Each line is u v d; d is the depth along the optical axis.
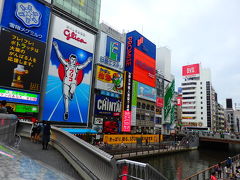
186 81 121.12
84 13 43.50
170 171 33.03
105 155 4.89
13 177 3.56
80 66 41.28
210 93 113.38
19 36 31.69
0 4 30.16
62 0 39.12
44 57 35.00
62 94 37.44
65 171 7.10
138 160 35.31
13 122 8.30
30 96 32.53
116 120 48.97
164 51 78.19
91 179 5.64
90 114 44.25
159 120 68.25
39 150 10.89
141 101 59.75
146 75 62.41
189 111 116.94
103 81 46.50
